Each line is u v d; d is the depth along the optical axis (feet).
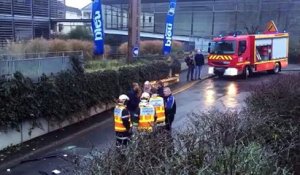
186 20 182.91
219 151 16.58
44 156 30.63
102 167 15.94
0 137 31.91
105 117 45.32
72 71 42.29
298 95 29.32
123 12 180.75
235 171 15.02
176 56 89.10
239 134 21.06
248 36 82.48
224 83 74.64
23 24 114.93
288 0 153.38
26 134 34.88
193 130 21.22
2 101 31.96
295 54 123.95
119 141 27.48
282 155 21.75
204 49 149.28
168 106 31.73
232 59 80.02
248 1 162.40
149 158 16.52
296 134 23.21
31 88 35.14
